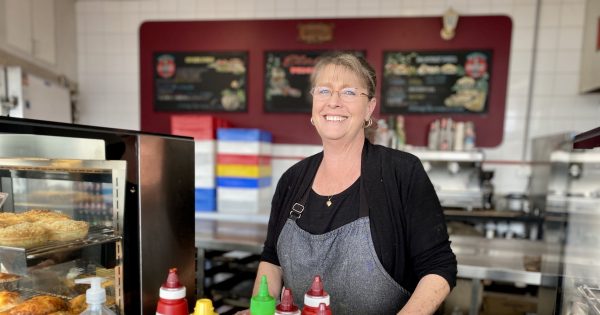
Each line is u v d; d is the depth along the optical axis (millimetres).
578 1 3029
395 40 3287
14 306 841
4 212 931
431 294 873
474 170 3008
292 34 3416
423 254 943
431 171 3064
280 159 3531
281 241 1080
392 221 970
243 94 3516
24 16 2908
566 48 3086
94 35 3660
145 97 3643
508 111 3199
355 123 1004
